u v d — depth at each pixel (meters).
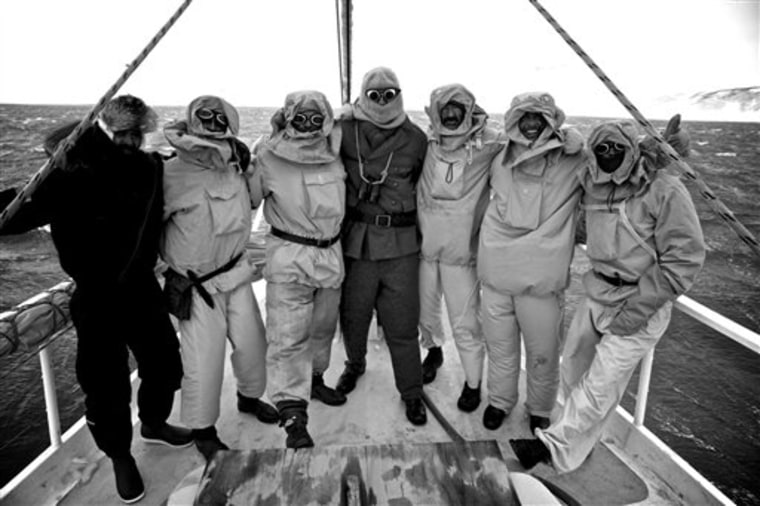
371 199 2.24
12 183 27.14
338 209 2.17
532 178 2.04
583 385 1.96
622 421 2.28
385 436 2.34
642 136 1.79
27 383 11.65
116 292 1.78
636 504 1.97
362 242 2.28
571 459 1.96
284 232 2.20
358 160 2.24
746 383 13.05
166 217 1.94
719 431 11.58
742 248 21.58
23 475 1.95
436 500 1.28
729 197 28.94
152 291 1.94
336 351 3.06
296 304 2.23
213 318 2.04
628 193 1.84
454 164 2.17
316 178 2.12
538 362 2.24
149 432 2.21
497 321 2.24
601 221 1.90
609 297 1.93
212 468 1.38
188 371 2.04
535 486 1.39
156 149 2.04
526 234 2.07
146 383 2.04
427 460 1.40
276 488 1.32
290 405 2.16
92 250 1.71
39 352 1.93
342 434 2.35
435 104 2.11
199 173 1.94
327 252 2.21
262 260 2.70
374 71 2.15
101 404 1.82
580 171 1.96
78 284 1.74
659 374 13.58
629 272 1.87
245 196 2.06
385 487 1.32
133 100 1.70
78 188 1.66
